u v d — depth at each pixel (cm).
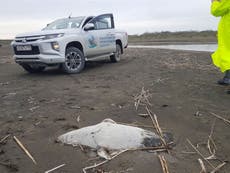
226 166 232
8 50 1369
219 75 561
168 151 246
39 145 259
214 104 377
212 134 287
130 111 344
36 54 573
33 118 325
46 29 644
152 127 296
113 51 732
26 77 594
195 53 970
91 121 312
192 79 522
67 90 453
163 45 1853
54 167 224
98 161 230
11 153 246
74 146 252
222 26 418
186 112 345
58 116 329
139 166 223
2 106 376
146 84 483
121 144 245
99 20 692
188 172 219
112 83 498
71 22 657
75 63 612
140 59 816
